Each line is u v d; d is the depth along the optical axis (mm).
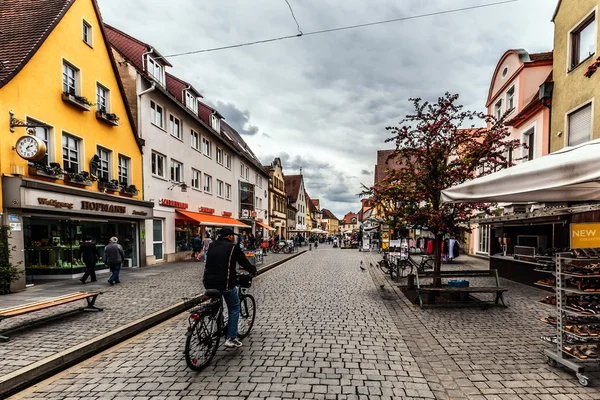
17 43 10562
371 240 37344
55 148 11258
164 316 6895
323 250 36125
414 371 4059
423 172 8359
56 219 11453
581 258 3912
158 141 18047
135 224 15703
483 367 4160
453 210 8031
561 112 11734
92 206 12461
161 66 19156
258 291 9617
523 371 4039
